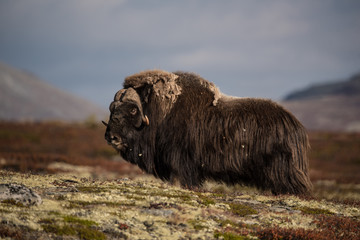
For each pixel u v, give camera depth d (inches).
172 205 1005.8
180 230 870.4
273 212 1075.9
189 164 1269.7
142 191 1160.2
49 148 4128.9
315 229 960.9
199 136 1256.8
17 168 2340.1
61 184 1200.8
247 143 1241.4
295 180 1240.2
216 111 1270.9
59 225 815.1
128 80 1325.0
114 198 1040.8
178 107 1273.4
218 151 1250.6
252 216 1027.9
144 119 1259.8
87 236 791.7
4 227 772.0
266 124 1247.5
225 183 1306.6
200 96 1291.8
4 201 901.8
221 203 1098.1
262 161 1244.5
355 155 5002.5
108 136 1280.8
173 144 1270.9
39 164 2620.6
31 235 770.8
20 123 6658.5
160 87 1282.0
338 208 1196.5
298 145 1251.2
